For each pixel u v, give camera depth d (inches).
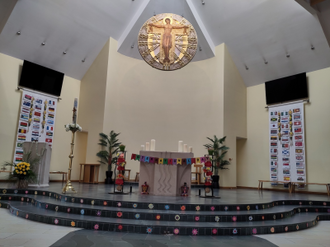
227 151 463.2
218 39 480.7
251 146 501.0
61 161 470.9
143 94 499.8
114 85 472.7
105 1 422.0
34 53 429.4
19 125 416.2
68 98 488.1
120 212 202.2
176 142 493.4
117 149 444.5
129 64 497.0
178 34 389.1
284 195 361.1
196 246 153.6
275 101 469.7
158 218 200.1
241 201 258.7
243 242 165.8
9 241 148.7
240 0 414.0
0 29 358.6
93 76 485.1
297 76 442.3
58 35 428.5
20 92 425.1
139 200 234.5
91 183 435.5
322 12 340.5
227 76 477.4
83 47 464.1
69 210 214.7
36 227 184.9
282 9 394.6
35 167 334.0
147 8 453.4
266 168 474.9
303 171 424.8
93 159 454.6
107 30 462.3
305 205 300.4
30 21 393.7
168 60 387.9
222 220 204.5
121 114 477.4
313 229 216.1
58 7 398.6
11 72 414.9
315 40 399.5
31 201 265.7
